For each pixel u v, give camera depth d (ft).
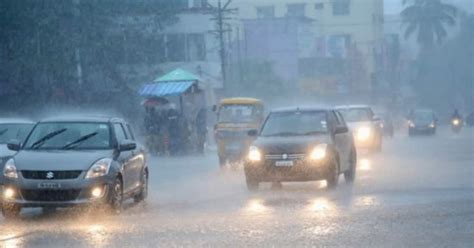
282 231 64.90
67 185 76.18
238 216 75.05
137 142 92.84
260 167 97.96
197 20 276.41
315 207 80.53
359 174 122.01
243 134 147.13
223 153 148.36
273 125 106.52
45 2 216.54
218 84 274.36
